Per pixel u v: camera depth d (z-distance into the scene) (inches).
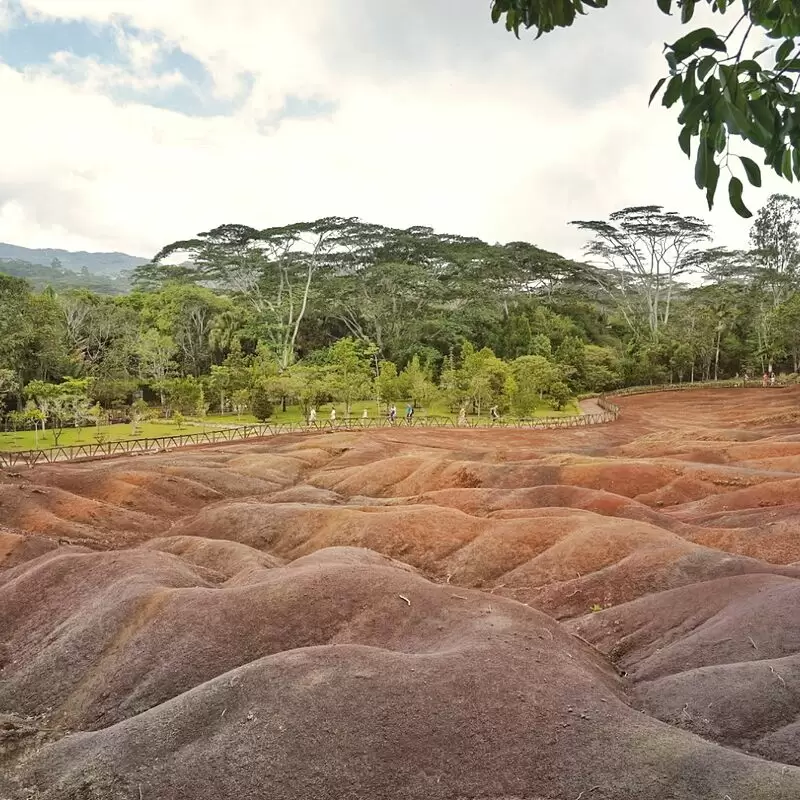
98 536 1018.1
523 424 2266.2
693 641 473.1
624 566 708.7
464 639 430.3
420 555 869.2
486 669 366.0
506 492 1091.9
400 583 538.0
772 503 972.6
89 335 2716.5
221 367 2509.8
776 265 3528.5
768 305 3373.5
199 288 3218.5
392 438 1860.2
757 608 481.4
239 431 1994.3
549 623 475.8
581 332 3641.7
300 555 920.9
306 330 3292.3
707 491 1091.3
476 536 884.6
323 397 2439.7
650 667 462.6
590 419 2416.3
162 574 643.5
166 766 304.2
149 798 286.0
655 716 371.6
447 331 3139.8
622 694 404.8
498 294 3577.8
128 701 455.5
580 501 1024.2
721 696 366.3
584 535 805.9
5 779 313.0
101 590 629.3
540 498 1056.2
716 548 798.5
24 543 848.9
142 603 557.6
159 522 1115.9
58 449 1594.5
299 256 3021.7
